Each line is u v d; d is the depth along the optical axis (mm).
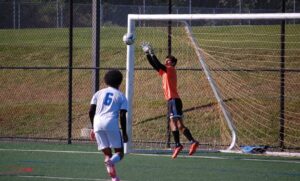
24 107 60062
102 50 72688
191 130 50719
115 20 88688
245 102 51531
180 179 31781
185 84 57344
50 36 84000
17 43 81812
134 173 33469
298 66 57562
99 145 28922
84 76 68000
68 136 48219
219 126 50344
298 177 32875
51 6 89438
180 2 92750
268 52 60688
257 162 38531
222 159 39719
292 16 38312
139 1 96000
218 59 57438
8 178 31125
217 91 44469
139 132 51812
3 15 90438
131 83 41562
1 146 45281
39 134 54344
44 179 30984
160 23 69562
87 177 31688
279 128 47188
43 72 70500
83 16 88938
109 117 28625
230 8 82312
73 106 59094
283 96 45625
